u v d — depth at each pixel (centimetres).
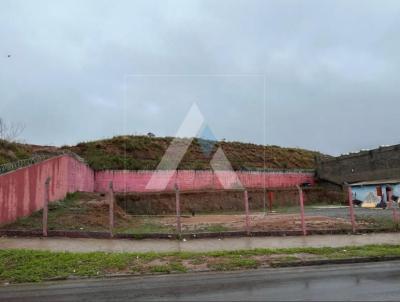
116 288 879
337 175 4794
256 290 834
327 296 770
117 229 1775
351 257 1231
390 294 786
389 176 4153
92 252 1230
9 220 1675
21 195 1789
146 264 1101
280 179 4703
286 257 1211
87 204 2197
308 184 4897
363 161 4478
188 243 1446
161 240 1493
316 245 1441
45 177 2083
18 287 902
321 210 3394
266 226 1856
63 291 856
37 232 1503
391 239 1605
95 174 3625
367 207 3800
